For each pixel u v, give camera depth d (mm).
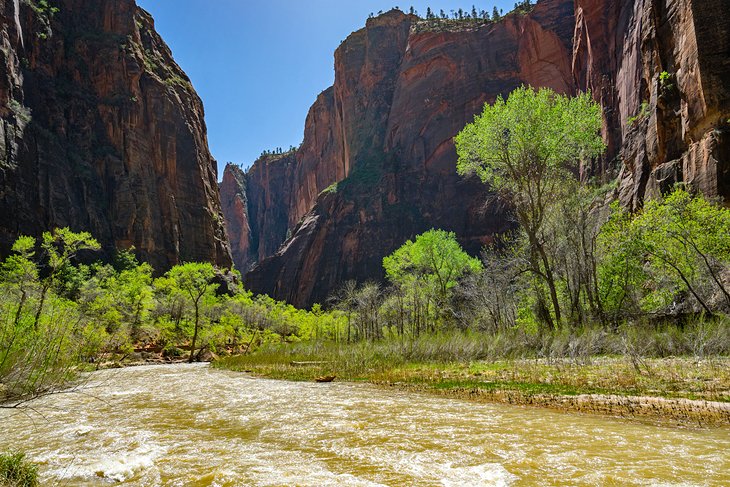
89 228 78375
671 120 34312
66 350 6859
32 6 87188
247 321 60812
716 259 19094
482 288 30812
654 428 6781
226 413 9930
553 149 22906
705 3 30469
